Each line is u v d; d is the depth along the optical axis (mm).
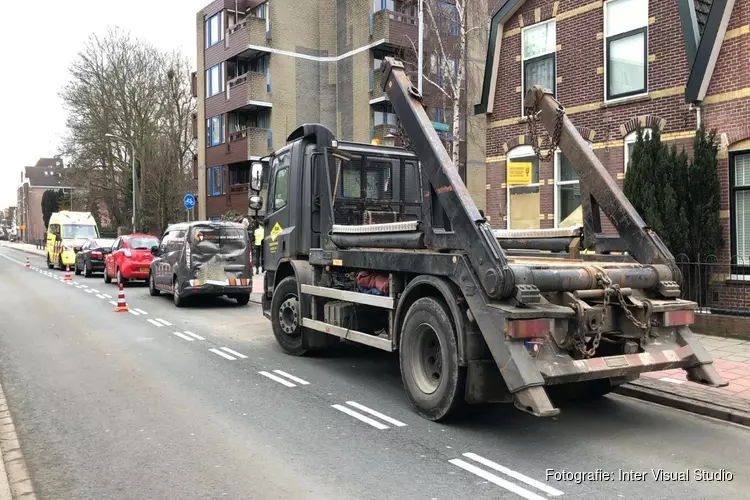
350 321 7082
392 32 29344
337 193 7781
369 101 30453
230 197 34719
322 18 33094
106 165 40250
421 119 5848
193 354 8719
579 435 5234
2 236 128125
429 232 5566
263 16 32500
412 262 5746
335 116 33219
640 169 10188
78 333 10523
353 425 5457
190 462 4562
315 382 7062
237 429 5340
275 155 9172
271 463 4539
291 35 32438
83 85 38719
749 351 8102
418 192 8562
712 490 4113
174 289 14648
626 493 4047
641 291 5609
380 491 4035
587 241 6664
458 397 5211
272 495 3975
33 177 99312
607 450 4867
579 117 12508
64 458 4656
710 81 10117
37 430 5312
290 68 32438
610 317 5324
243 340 9906
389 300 6180
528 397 4461
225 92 34000
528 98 7312
